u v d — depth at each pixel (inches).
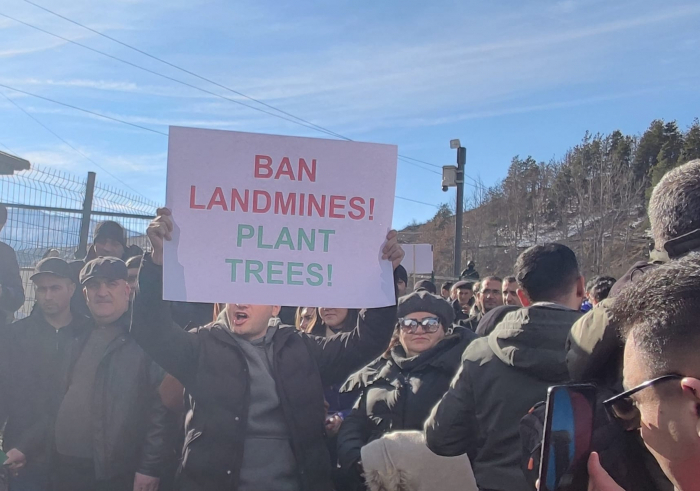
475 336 127.6
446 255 2005.4
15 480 131.5
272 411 95.9
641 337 40.1
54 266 139.4
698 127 2389.3
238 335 99.3
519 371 91.8
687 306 37.9
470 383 97.1
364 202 96.2
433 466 108.2
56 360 133.9
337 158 95.6
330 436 126.0
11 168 228.8
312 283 93.7
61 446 124.4
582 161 2364.7
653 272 41.8
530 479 55.5
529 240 2082.9
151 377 120.4
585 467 45.4
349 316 137.6
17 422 133.1
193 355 97.2
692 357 37.5
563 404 45.8
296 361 99.3
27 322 139.1
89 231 257.0
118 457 119.8
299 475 94.7
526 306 103.9
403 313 122.7
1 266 174.1
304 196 94.7
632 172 2235.5
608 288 189.2
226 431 93.5
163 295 88.8
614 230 1971.0
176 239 91.0
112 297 126.8
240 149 93.4
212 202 92.4
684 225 67.5
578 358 58.1
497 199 2406.5
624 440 46.9
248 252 92.7
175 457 120.2
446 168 518.6
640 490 46.9
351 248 95.7
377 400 120.3
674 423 38.1
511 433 91.7
